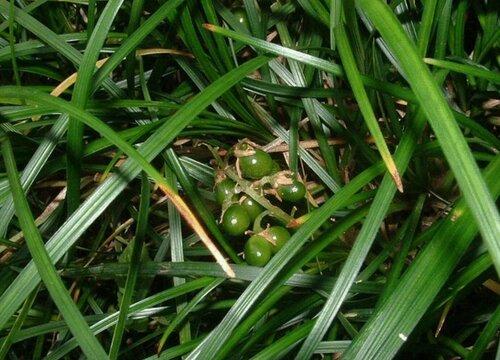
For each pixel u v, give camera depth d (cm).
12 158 19
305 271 23
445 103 14
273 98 25
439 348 23
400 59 14
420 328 21
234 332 20
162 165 26
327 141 25
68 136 21
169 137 19
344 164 25
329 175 25
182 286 22
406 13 24
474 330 24
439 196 24
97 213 19
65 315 16
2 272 24
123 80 27
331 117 24
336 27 18
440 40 23
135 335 27
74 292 26
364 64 23
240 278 22
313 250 20
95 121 17
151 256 27
